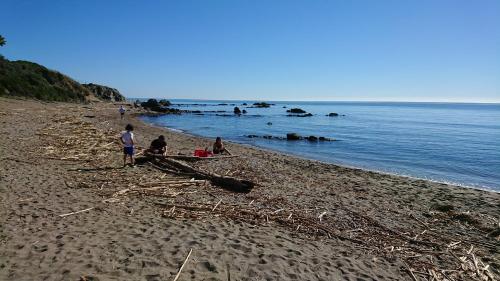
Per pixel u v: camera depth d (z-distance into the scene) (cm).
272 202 1035
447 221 983
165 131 3259
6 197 858
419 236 849
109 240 660
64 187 1008
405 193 1294
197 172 1271
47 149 1530
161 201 972
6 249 585
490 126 5675
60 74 6975
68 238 652
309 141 3238
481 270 689
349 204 1081
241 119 6262
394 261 702
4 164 1193
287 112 9006
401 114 10525
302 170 1650
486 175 1948
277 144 3002
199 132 3838
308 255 686
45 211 790
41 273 517
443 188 1427
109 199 930
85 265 553
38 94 5372
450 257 742
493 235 890
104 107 6253
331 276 609
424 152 2719
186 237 710
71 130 2250
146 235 702
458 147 3005
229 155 1820
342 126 5147
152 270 560
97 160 1435
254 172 1480
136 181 1154
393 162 2305
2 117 2636
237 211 926
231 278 564
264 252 675
